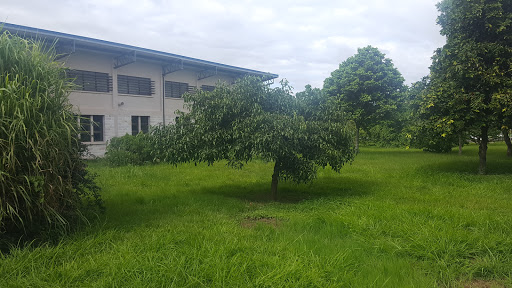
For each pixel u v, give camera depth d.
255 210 6.28
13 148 3.56
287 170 7.19
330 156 6.61
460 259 3.74
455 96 10.04
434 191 7.91
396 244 4.13
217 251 3.74
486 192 7.66
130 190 7.81
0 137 3.60
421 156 18.14
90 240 4.09
